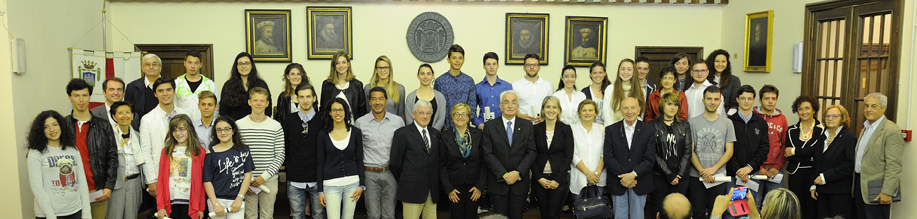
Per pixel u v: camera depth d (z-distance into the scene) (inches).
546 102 176.7
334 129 170.7
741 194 121.5
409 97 195.9
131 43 260.4
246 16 261.6
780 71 248.4
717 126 178.4
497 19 274.5
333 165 169.9
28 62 191.9
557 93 204.1
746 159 178.9
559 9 276.7
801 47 233.6
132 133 168.1
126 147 166.7
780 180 183.8
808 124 184.4
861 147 172.2
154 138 166.7
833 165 174.9
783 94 247.3
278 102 193.8
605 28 278.2
